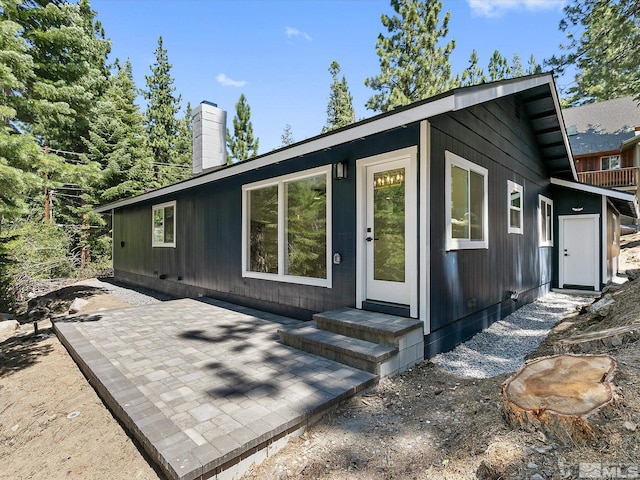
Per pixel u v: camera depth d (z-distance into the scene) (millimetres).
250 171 6164
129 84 17891
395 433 2400
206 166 9242
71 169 5965
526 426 1850
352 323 3723
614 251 9992
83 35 7016
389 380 3250
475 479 1760
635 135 16797
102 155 14250
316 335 3855
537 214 7664
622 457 1565
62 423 2912
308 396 2738
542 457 1665
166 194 8727
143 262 10383
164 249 9148
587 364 2154
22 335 5754
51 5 6496
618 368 2160
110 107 10305
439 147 3982
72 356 4250
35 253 12078
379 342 3508
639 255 12234
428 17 13016
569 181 8453
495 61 24016
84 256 14742
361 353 3252
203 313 5938
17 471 2461
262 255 6082
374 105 14008
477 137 4906
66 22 6992
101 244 15117
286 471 2096
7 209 5559
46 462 2469
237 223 6586
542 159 8062
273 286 5836
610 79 11914
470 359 3836
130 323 5277
